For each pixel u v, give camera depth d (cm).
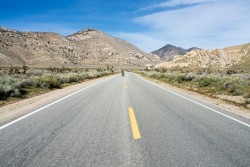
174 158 423
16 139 521
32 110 875
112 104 1019
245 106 1112
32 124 657
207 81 2011
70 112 831
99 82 2636
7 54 19488
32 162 399
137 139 529
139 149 466
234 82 1839
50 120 706
